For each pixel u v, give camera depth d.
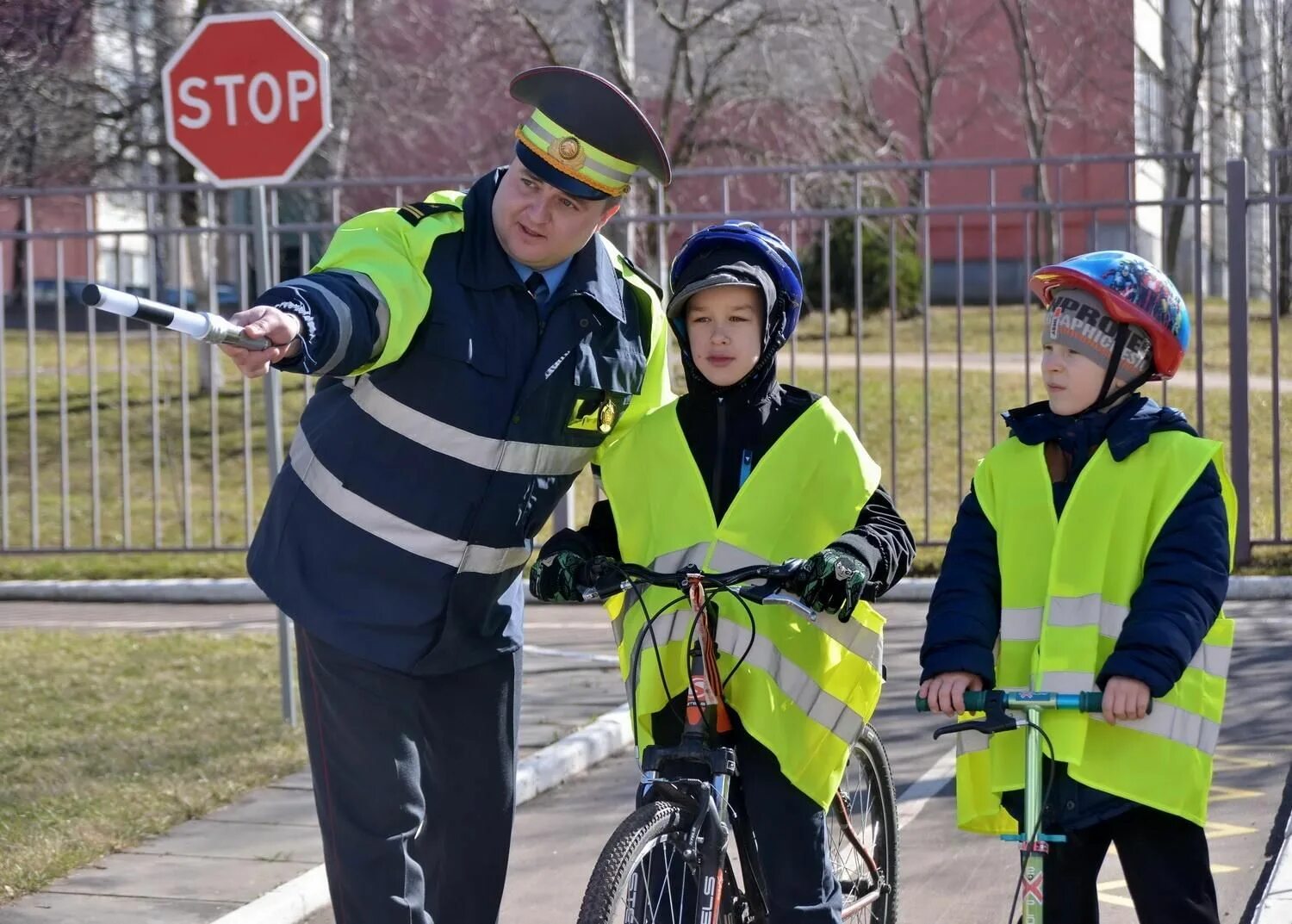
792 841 3.86
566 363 3.91
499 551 3.97
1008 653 3.84
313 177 20.86
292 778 6.72
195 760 6.90
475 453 3.85
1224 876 5.33
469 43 21.25
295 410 17.98
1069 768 3.67
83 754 7.00
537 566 3.92
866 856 4.41
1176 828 3.75
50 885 5.41
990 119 32.06
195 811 6.22
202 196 16.97
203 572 12.38
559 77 3.76
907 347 21.59
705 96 19.70
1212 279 30.27
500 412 3.85
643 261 15.38
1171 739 3.71
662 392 4.19
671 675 3.88
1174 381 17.58
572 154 3.76
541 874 5.70
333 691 3.89
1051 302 3.98
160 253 20.00
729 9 20.58
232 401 18.48
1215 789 6.31
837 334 23.34
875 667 4.00
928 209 11.01
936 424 15.93
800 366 18.91
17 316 26.47
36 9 16.67
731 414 3.96
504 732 4.22
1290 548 11.55
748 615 3.72
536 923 5.19
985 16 26.77
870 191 22.66
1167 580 3.67
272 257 11.50
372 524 3.86
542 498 4.00
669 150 19.42
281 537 3.95
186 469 12.06
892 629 9.68
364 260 3.71
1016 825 3.94
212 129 7.22
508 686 4.20
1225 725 7.23
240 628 10.51
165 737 7.30
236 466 16.27
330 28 20.06
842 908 3.96
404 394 3.82
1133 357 3.81
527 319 3.89
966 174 32.69
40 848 5.67
